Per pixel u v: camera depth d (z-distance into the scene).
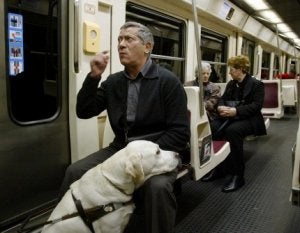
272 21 8.29
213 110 4.15
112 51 3.18
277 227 2.80
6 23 2.30
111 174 1.88
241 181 3.74
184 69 4.93
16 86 2.44
